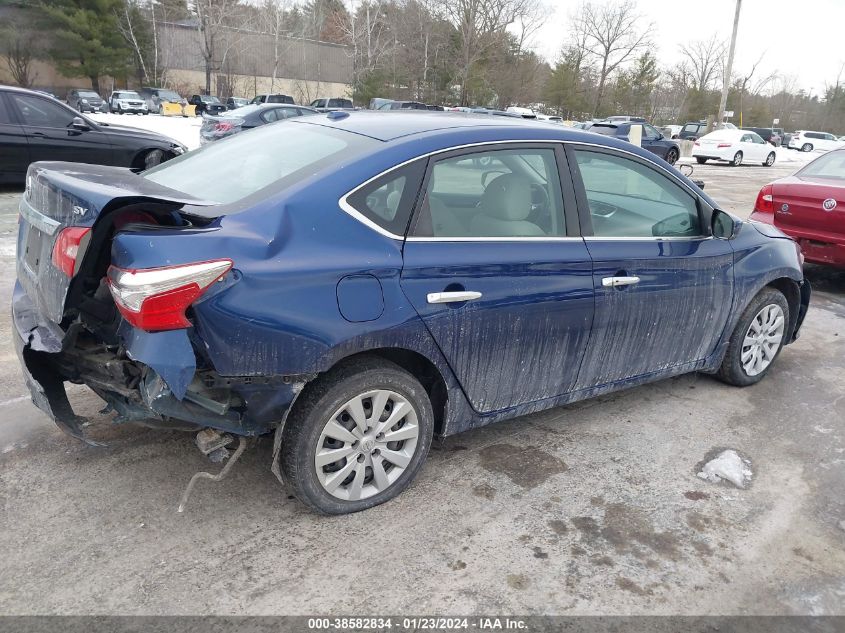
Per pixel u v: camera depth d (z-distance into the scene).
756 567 2.77
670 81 69.44
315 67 64.88
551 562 2.72
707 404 4.28
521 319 3.10
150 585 2.47
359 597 2.48
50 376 2.79
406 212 2.82
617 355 3.62
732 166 28.39
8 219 8.45
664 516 3.07
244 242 2.45
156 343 2.31
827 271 8.41
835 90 74.69
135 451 3.32
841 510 3.20
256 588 2.49
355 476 2.90
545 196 3.25
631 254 3.47
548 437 3.74
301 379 2.61
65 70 50.00
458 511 3.01
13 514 2.81
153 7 57.34
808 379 4.80
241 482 3.12
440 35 51.00
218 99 49.00
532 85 56.12
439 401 3.15
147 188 2.72
